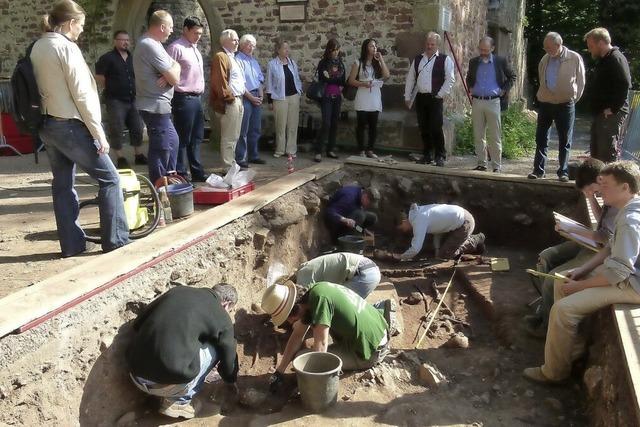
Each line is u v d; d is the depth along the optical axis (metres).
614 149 6.68
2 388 3.12
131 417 3.93
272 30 9.42
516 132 10.38
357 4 8.85
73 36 4.20
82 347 3.64
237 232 5.43
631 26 20.53
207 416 4.07
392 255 6.75
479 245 6.86
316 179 7.12
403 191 7.60
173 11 12.27
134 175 5.05
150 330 3.82
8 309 3.31
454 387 4.47
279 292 4.30
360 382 4.41
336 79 8.20
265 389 4.42
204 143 9.81
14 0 10.98
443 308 5.79
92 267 4.01
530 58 21.88
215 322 3.99
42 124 4.15
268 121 9.38
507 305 5.50
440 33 8.58
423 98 7.86
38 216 5.53
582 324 4.44
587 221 6.05
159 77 5.55
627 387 3.36
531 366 4.70
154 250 4.37
